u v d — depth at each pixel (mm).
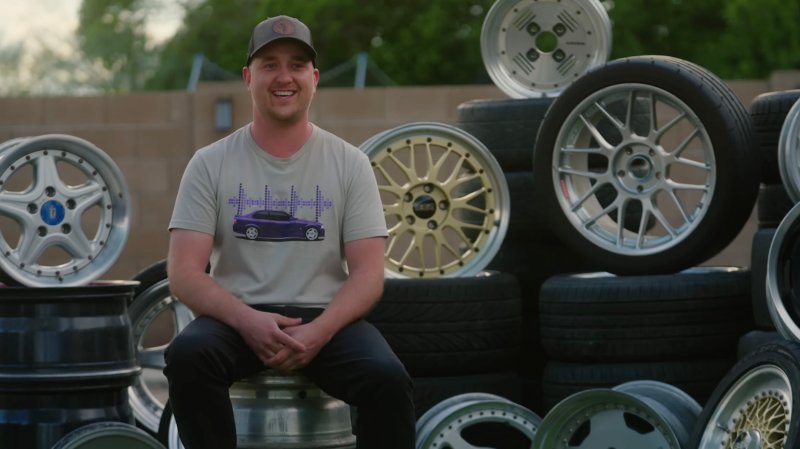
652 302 6410
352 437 5379
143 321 7449
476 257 7082
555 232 6965
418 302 6645
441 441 6055
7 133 13117
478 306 6699
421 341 6637
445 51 21516
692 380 6414
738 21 20016
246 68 5383
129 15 28438
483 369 6777
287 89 5207
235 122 12930
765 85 12141
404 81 21406
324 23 22062
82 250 6180
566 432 5953
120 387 6141
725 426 5469
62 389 5957
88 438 5746
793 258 5441
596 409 5887
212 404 4938
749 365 5398
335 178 5254
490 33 8039
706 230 6527
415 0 22094
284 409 5273
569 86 6883
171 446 6172
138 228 13000
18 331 5953
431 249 11688
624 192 6816
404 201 7098
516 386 6824
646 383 6051
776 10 19922
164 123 13016
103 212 6242
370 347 4996
